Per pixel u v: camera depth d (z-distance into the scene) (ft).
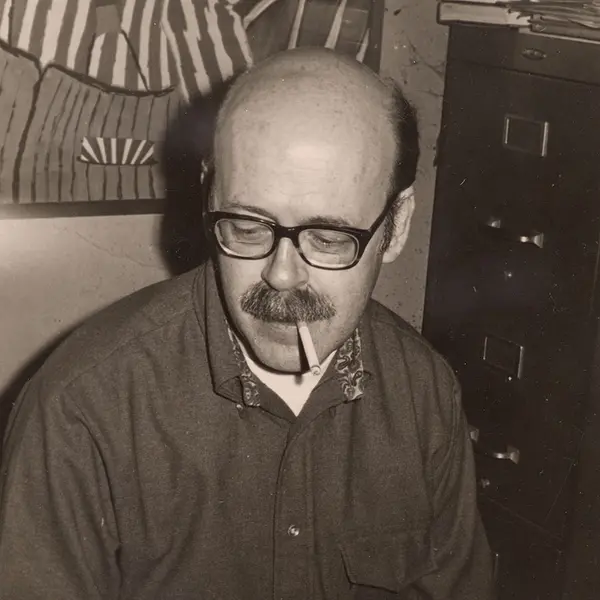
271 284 2.65
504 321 5.34
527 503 5.37
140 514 3.03
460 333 5.68
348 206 2.62
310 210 2.58
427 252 6.86
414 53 6.29
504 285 5.31
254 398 3.05
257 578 3.18
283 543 3.16
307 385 3.18
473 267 5.52
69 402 2.89
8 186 5.11
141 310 3.12
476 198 5.44
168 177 5.49
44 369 3.02
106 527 3.01
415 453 3.37
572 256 4.86
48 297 5.49
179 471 3.04
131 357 3.01
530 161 5.03
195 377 3.06
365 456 3.30
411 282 6.89
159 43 5.26
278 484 3.12
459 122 5.51
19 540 2.84
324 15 5.71
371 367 3.30
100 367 2.96
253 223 2.63
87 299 5.59
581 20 4.69
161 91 5.33
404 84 6.34
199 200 5.59
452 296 5.72
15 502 2.87
